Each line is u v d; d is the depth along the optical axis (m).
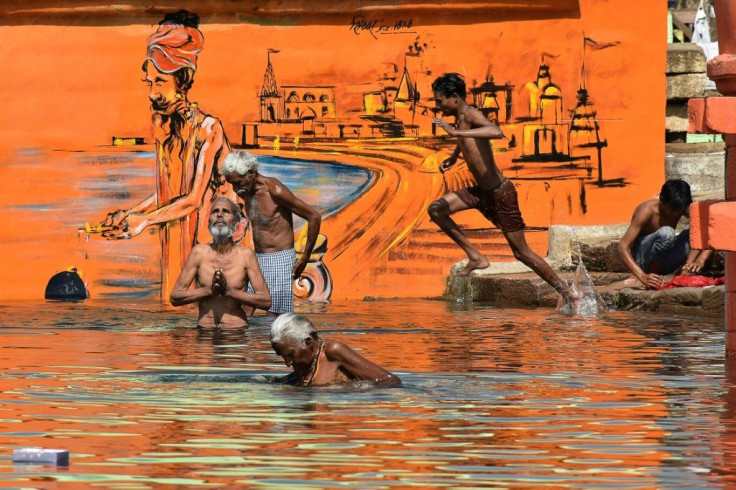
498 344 12.84
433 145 20.48
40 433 7.94
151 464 7.12
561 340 13.21
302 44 20.47
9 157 20.41
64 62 20.39
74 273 20.42
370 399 9.27
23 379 10.16
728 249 11.90
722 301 15.90
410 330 14.38
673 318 15.90
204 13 20.41
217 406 8.93
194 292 14.59
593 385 9.97
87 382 10.02
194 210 20.45
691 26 26.20
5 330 14.17
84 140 20.42
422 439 7.81
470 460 7.27
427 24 20.48
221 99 20.47
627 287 17.84
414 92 20.48
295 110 20.48
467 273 17.45
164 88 20.42
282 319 9.98
